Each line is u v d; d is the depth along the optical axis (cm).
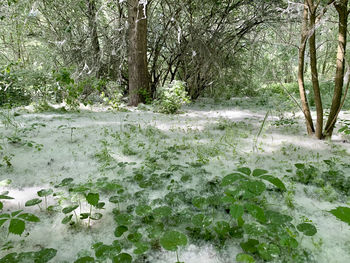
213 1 652
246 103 742
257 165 296
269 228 168
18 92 652
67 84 561
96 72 741
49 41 752
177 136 414
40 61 842
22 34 810
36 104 594
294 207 211
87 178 264
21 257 148
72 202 219
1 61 959
